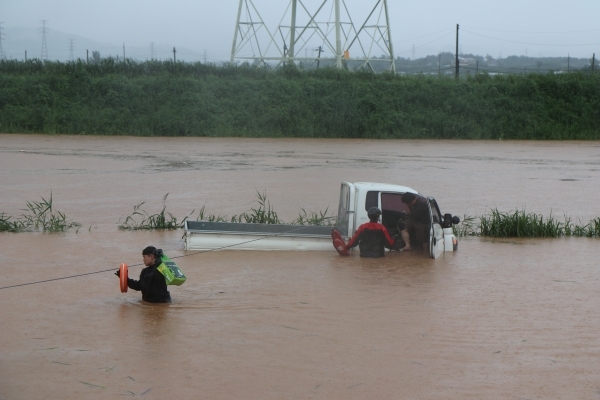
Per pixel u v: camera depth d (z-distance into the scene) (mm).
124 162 29703
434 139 48531
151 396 6832
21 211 17859
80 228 15805
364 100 49719
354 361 7855
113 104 47344
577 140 49875
